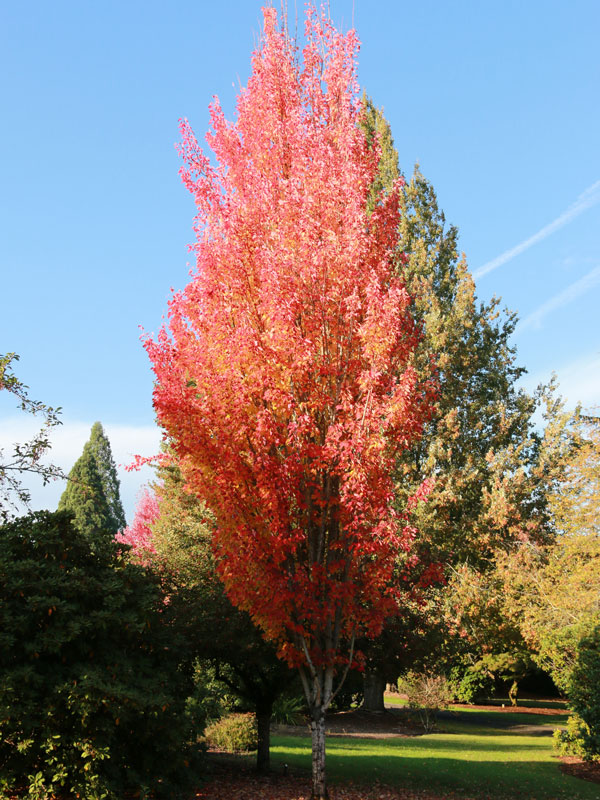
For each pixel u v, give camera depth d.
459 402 27.36
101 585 9.91
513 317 30.38
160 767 10.15
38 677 8.72
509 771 14.73
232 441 9.62
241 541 9.48
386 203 11.37
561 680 18.56
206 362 9.93
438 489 23.73
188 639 12.25
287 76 11.82
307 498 9.79
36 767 8.91
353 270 10.01
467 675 34.56
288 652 9.99
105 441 52.41
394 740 20.12
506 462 26.28
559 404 28.70
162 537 19.58
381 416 9.75
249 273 10.50
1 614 8.98
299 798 10.88
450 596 23.12
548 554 25.08
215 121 11.53
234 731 17.16
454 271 30.25
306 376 9.67
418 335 11.12
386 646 14.77
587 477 23.28
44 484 12.14
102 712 9.12
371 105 30.70
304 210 10.24
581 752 16.64
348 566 9.91
